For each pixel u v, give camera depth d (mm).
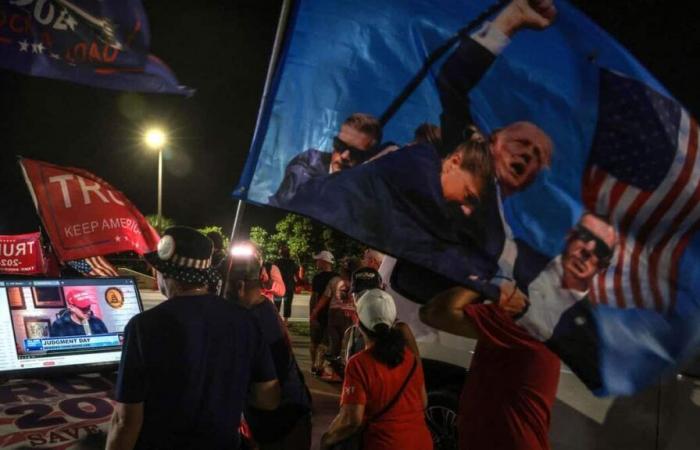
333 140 2021
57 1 2871
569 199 1997
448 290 2459
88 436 2318
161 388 1990
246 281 3131
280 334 3195
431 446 3088
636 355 1927
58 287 2910
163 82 3068
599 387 1879
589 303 1923
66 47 2904
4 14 2809
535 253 1947
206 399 2059
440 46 2082
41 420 2355
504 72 2066
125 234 3723
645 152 2041
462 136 2014
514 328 2482
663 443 3432
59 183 3594
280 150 2016
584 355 1890
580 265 1939
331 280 7688
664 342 1954
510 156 2004
